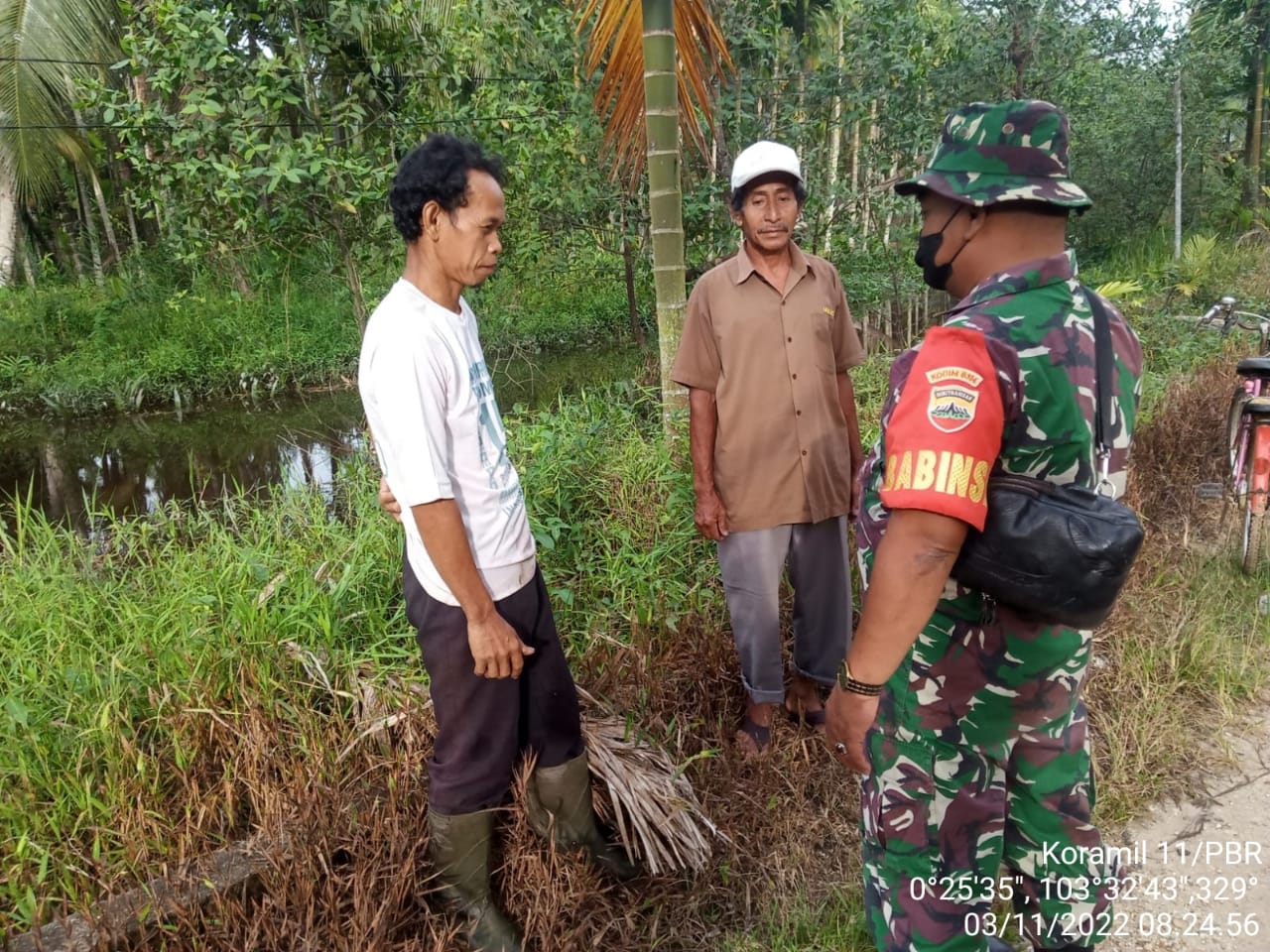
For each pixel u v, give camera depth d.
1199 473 4.71
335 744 2.23
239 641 2.53
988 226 1.42
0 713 2.29
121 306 10.60
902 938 1.63
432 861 2.00
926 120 8.26
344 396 8.97
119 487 6.30
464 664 1.80
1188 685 3.03
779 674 2.62
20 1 10.38
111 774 2.13
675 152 3.36
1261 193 14.16
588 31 6.20
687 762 2.30
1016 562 1.32
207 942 1.83
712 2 5.92
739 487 2.54
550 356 10.37
